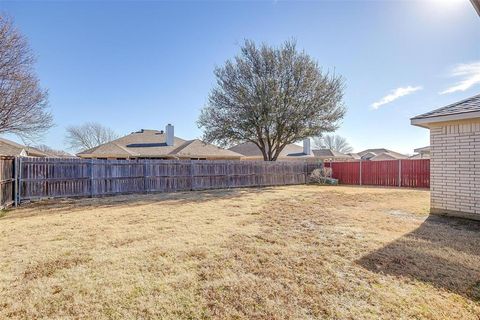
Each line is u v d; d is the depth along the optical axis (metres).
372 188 14.12
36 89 15.47
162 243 4.17
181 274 3.03
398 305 2.32
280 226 5.27
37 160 9.20
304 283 2.77
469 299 2.41
